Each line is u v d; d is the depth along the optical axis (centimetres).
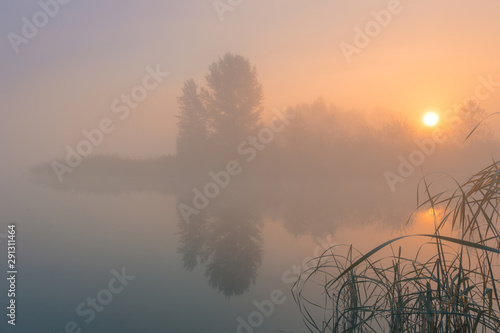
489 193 181
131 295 545
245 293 536
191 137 3428
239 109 3328
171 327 424
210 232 1032
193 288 574
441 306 224
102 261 744
